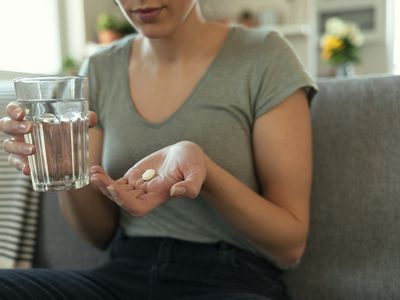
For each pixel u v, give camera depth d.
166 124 0.92
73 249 1.17
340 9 3.78
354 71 3.74
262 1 3.80
